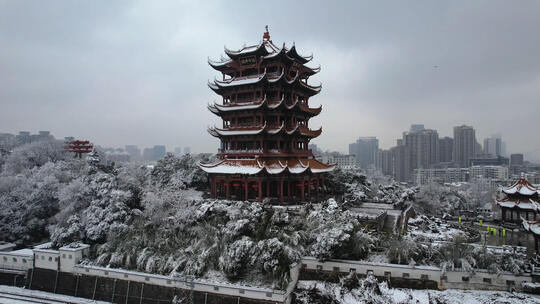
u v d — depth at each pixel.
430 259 56.06
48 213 86.62
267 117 82.06
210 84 87.00
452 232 75.19
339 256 57.41
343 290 53.78
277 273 53.47
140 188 82.88
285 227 61.97
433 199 109.75
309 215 63.97
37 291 66.12
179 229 66.88
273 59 80.62
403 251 55.34
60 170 95.50
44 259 67.38
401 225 73.75
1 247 74.88
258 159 78.12
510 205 82.94
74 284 64.25
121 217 70.88
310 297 54.09
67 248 66.00
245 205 65.94
